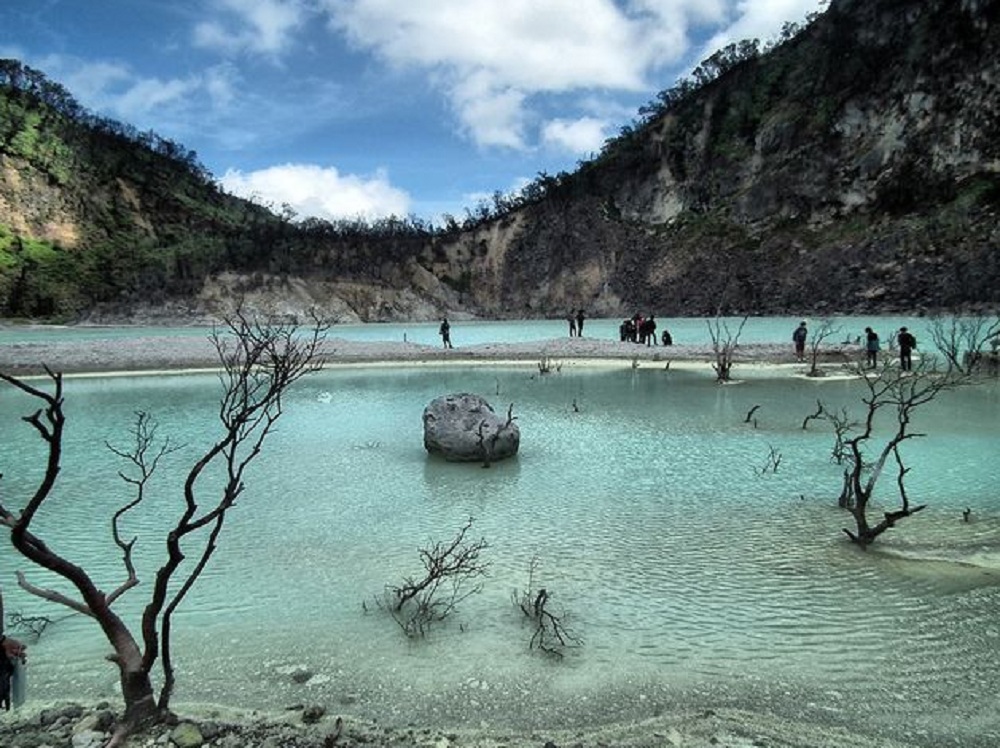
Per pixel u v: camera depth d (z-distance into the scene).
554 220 105.25
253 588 8.25
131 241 99.19
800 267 77.62
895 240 71.06
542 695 5.97
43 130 106.31
